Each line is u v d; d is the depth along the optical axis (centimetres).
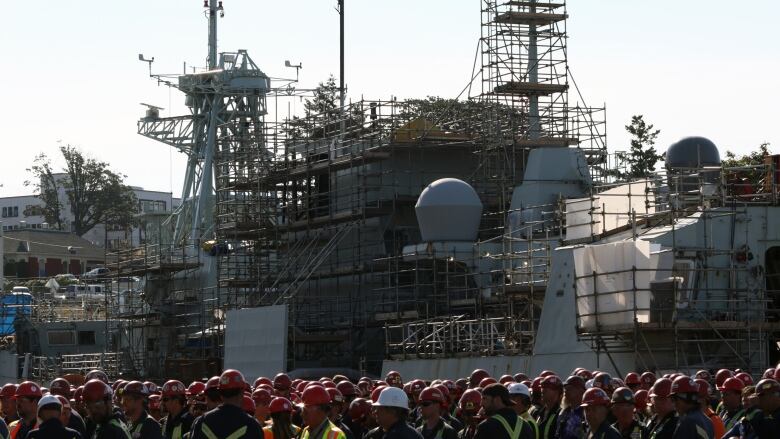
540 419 2770
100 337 9581
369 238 7681
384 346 7431
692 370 4750
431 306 6912
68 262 17062
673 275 4844
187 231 10844
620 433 2328
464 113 8031
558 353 5256
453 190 6788
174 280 9300
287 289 7731
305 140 8212
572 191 6981
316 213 8081
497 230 7375
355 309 7619
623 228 5422
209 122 11106
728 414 2802
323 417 2317
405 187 7650
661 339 4784
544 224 6719
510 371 5528
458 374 5850
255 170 8356
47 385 8688
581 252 4925
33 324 9488
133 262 9456
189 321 8906
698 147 5450
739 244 5084
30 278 15750
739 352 4859
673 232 4822
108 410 2456
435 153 7694
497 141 7475
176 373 8206
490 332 5956
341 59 10238
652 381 3831
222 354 8144
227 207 8819
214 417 2072
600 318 4800
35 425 2702
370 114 7756
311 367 7562
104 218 19362
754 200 5500
